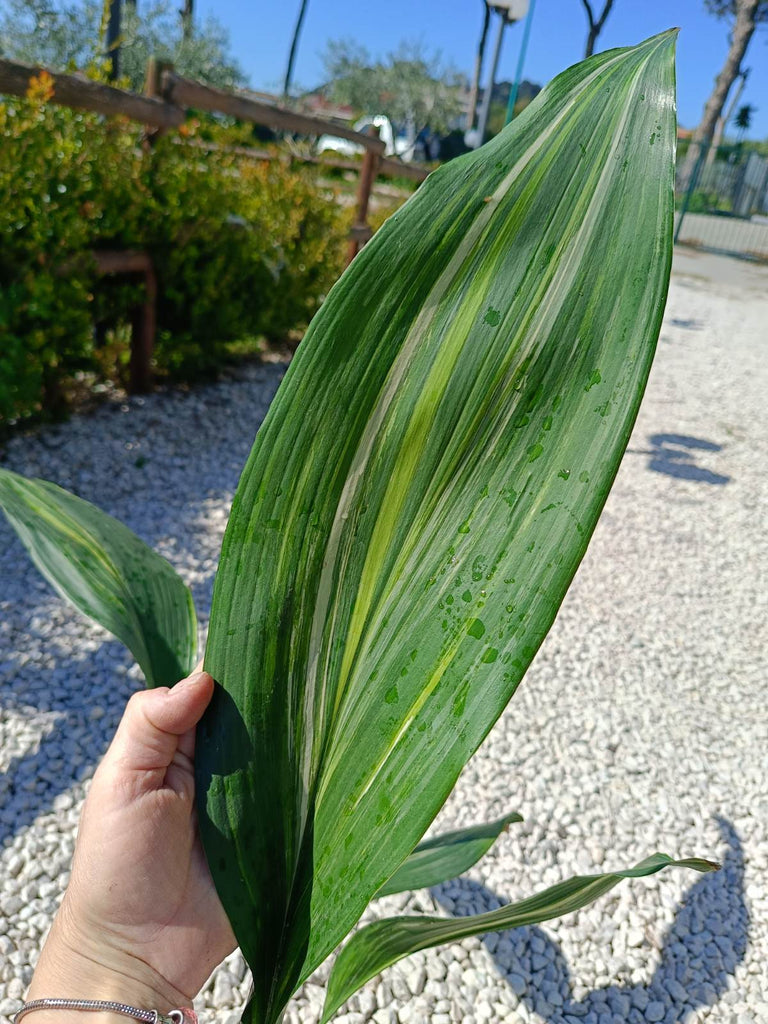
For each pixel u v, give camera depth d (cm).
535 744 102
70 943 29
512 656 21
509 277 23
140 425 171
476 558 22
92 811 29
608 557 156
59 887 73
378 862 22
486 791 94
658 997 73
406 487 24
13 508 37
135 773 29
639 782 99
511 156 23
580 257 22
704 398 278
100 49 161
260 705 26
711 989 74
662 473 203
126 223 161
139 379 185
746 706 116
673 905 83
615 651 125
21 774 84
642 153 22
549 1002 71
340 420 24
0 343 134
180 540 132
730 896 85
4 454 146
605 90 23
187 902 30
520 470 22
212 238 183
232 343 220
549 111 23
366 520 24
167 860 29
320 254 233
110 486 145
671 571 154
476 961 74
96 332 178
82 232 146
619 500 184
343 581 25
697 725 110
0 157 131
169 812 29
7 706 92
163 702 27
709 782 100
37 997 28
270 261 207
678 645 130
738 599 147
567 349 22
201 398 195
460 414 23
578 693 114
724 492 196
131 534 40
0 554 120
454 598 22
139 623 34
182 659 35
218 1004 66
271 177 216
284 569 25
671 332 384
